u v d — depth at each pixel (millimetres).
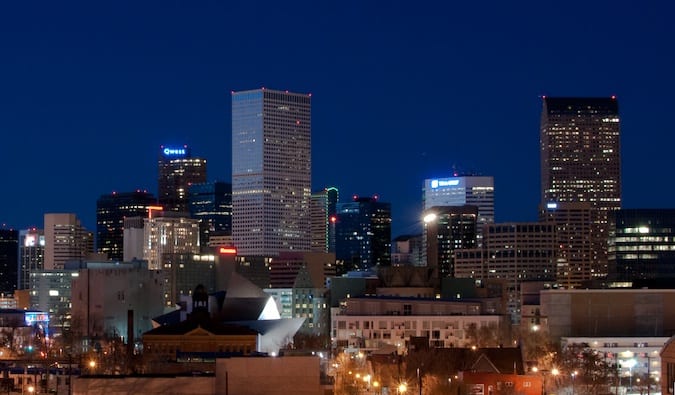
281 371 192500
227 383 190750
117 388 189250
